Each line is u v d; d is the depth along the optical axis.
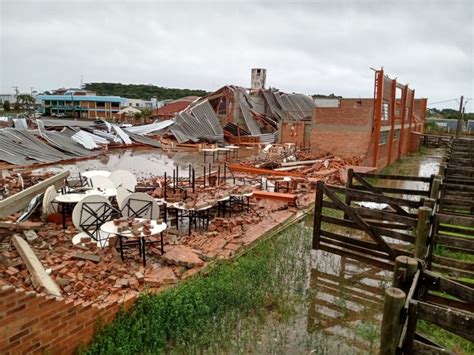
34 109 86.25
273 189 14.64
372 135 23.22
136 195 8.65
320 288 7.27
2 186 13.01
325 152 24.56
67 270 6.44
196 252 7.70
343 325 6.05
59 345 4.55
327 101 37.78
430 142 42.28
